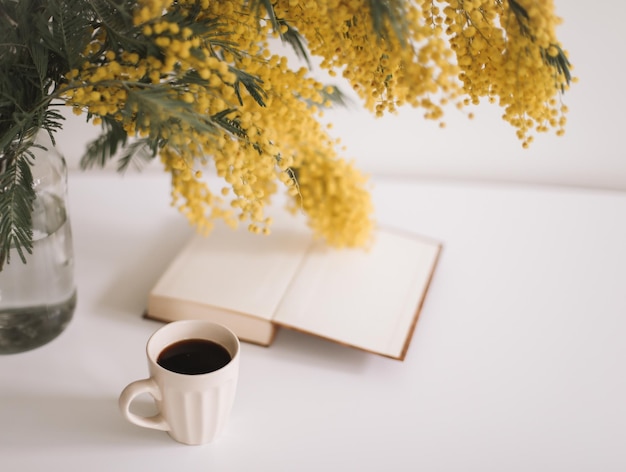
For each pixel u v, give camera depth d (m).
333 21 0.75
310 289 1.02
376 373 0.96
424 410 0.92
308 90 0.83
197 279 1.02
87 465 0.85
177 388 0.81
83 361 0.95
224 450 0.87
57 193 0.89
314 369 0.96
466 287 1.08
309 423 0.90
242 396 0.92
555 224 1.20
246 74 0.79
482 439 0.89
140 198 1.22
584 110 1.25
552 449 0.88
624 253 1.15
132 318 1.01
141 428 0.89
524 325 1.03
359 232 1.06
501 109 1.27
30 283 0.90
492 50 0.76
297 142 0.93
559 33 1.19
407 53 0.72
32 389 0.92
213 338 0.87
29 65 0.81
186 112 0.75
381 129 1.30
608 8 1.16
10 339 0.93
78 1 0.78
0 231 0.82
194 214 0.97
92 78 0.75
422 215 1.21
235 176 0.79
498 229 1.19
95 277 1.06
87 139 1.28
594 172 1.31
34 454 0.85
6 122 0.82
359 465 0.86
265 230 0.84
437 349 0.99
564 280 1.10
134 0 0.76
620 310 1.05
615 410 0.93
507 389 0.94
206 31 0.77
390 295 1.02
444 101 0.73
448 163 1.33
